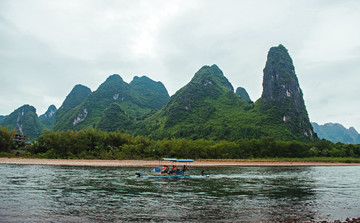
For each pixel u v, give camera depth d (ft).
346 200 85.05
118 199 77.20
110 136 350.64
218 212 63.21
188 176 146.61
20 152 305.32
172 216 58.34
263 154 377.71
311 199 85.20
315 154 410.72
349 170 235.20
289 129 627.46
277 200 81.87
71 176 134.62
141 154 320.91
